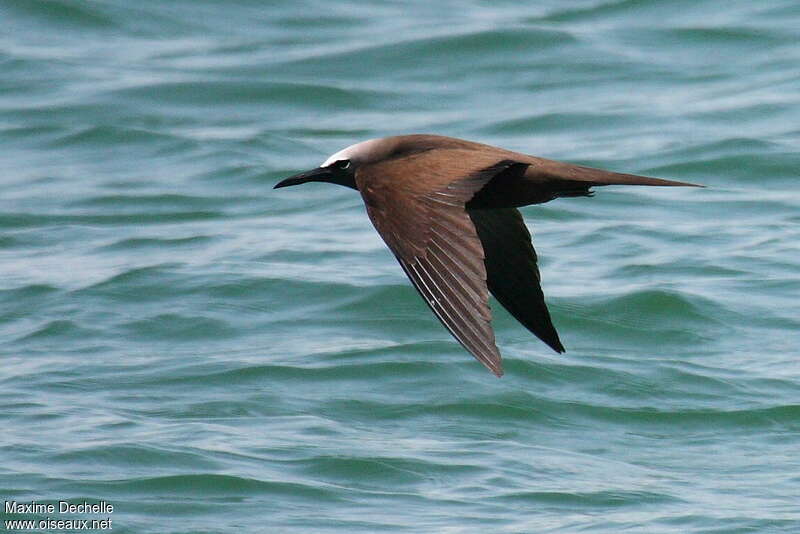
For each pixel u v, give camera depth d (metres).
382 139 8.45
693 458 12.09
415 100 24.31
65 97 24.58
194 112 24.08
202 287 16.03
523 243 8.66
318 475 11.41
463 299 6.77
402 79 25.27
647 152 20.67
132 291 16.02
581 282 15.90
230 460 11.61
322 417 12.73
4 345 14.75
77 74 25.81
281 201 19.73
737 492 11.27
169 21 28.80
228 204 19.72
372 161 8.33
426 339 14.54
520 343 14.40
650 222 18.02
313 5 29.45
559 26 27.03
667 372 13.70
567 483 11.41
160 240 18.11
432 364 13.79
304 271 16.42
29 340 14.85
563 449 12.24
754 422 12.76
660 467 11.88
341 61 26.08
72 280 16.56
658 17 27.28
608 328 14.71
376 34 27.31
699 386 13.44
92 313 15.50
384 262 16.70
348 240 17.73
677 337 14.53
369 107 24.17
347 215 18.95
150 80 25.28
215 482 11.20
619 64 25.08
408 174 7.30
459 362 13.85
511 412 12.92
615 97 23.56
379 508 10.82
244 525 10.54
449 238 6.95
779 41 25.58
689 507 10.89
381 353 14.02
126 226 18.86
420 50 26.22
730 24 26.44
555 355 14.09
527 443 12.31
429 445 12.15
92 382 13.55
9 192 20.47
